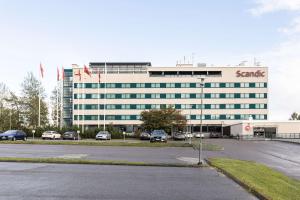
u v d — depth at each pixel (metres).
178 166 24.66
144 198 13.11
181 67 123.31
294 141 67.62
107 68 125.06
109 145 47.84
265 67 122.75
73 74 120.94
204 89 122.94
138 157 30.77
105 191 14.31
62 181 16.69
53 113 119.44
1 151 33.78
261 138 85.56
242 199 13.64
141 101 122.12
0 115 90.19
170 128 90.75
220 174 21.05
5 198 12.50
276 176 20.66
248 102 122.44
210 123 122.12
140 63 126.06
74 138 69.19
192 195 14.00
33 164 23.61
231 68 123.00
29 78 98.38
